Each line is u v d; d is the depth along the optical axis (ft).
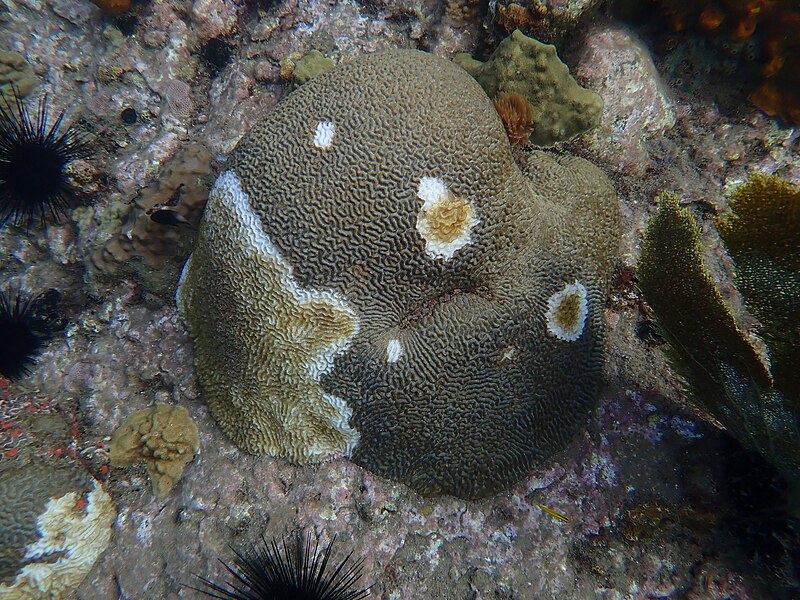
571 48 2.76
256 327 2.48
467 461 2.50
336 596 2.37
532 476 2.55
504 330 2.47
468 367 2.45
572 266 2.55
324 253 2.40
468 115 2.43
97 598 2.68
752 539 2.34
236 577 2.43
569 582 2.41
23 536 2.64
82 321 3.10
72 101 3.18
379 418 2.48
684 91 2.86
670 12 2.74
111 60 3.13
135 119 3.17
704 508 2.39
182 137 3.15
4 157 2.90
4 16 3.13
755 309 2.17
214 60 3.18
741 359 2.23
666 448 2.50
